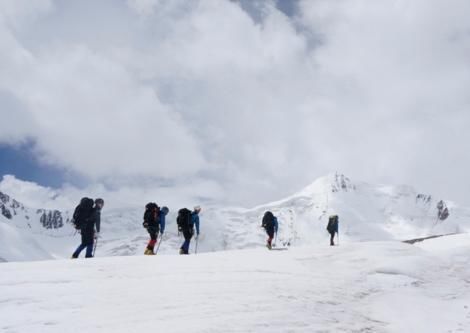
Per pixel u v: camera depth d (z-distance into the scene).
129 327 8.52
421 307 12.53
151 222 20.42
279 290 12.07
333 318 10.37
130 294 10.99
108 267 14.26
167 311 9.64
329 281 13.94
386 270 15.77
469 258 18.00
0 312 9.35
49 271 13.39
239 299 10.84
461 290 14.50
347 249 19.66
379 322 10.93
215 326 8.65
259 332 8.66
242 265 15.41
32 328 8.42
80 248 17.98
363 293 13.18
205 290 11.55
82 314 9.34
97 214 18.41
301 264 16.33
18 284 11.65
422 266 16.39
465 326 11.31
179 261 15.86
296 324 9.42
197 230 21.61
